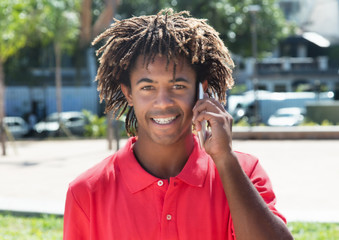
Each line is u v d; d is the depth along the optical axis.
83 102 25.77
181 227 1.47
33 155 12.89
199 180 1.51
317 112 20.14
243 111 20.47
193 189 1.50
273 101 22.67
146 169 1.58
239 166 1.43
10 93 26.67
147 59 1.46
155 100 1.47
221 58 1.61
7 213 5.73
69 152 13.45
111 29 1.59
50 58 28.20
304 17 40.78
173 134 1.50
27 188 7.66
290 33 29.20
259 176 1.59
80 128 20.69
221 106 1.50
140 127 1.58
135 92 1.52
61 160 11.52
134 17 1.60
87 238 1.56
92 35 13.85
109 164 1.60
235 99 22.62
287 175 8.80
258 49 25.64
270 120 20.33
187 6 23.30
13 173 9.38
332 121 19.95
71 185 1.58
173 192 1.48
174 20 1.57
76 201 1.54
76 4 15.99
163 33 1.48
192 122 1.59
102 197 1.54
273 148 13.63
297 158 11.28
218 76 1.66
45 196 7.00
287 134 16.33
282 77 34.06
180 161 1.57
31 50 27.27
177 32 1.48
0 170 9.86
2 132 13.30
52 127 20.94
